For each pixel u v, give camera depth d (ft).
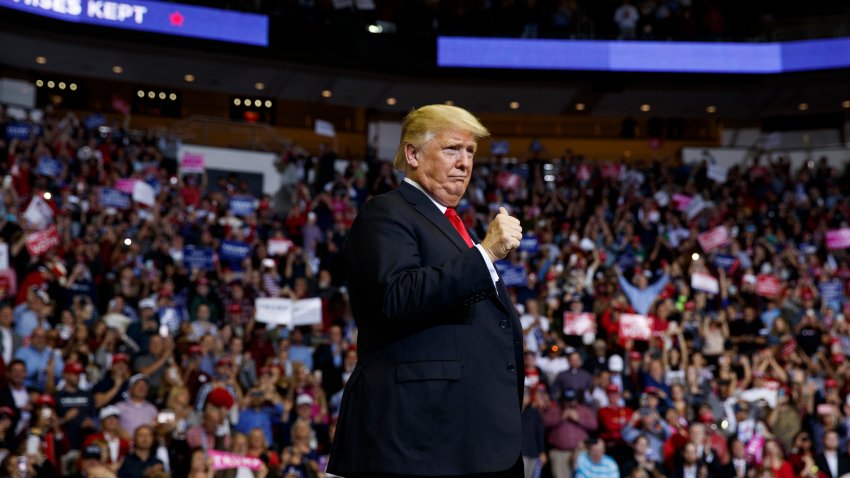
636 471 30.99
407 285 6.01
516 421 6.17
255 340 35.96
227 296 39.65
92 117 56.95
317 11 66.74
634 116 81.82
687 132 84.12
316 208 56.03
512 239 6.16
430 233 6.48
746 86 72.02
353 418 6.24
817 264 54.34
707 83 70.69
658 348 39.32
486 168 69.67
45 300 32.37
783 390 37.76
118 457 26.73
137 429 26.17
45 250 35.91
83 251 39.63
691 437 32.58
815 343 43.29
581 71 69.67
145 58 65.82
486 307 6.40
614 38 70.08
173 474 26.32
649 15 70.38
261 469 26.99
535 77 69.97
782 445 35.12
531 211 60.34
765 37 70.64
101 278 39.11
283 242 46.34
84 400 28.14
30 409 27.55
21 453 24.63
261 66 67.97
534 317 39.55
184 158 55.47
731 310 44.55
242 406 30.83
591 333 39.68
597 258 49.14
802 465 34.30
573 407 33.40
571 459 32.71
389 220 6.43
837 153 74.49
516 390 6.36
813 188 66.08
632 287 44.78
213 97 78.84
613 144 83.97
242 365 33.76
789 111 79.25
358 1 68.08
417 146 6.77
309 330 38.68
